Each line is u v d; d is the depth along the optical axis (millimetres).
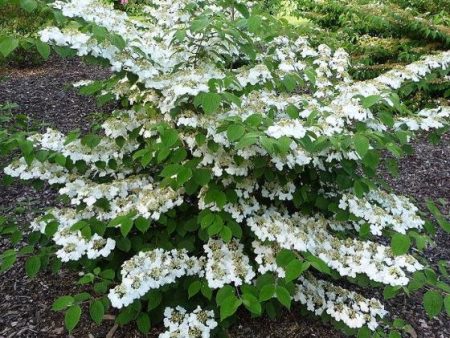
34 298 2691
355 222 2227
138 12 7387
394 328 2225
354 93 2096
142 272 1895
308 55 2549
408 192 4230
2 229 2354
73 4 1915
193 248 2168
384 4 6250
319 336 2410
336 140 1752
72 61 7414
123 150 2260
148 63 2053
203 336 1946
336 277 2004
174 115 2031
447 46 5762
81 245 1977
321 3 7020
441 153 5004
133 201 2160
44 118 5199
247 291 1816
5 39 1724
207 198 1936
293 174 2059
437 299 1733
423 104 5309
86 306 2588
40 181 2297
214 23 2035
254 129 1710
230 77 1889
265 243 1959
